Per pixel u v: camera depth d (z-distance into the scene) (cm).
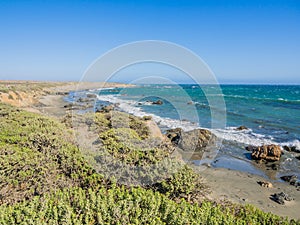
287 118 2262
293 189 800
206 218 378
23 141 651
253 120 2139
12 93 2562
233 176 883
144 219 375
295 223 423
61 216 366
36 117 996
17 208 386
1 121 874
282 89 8494
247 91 7094
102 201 396
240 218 416
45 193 428
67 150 587
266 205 673
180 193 506
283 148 1295
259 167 1020
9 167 485
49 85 5091
